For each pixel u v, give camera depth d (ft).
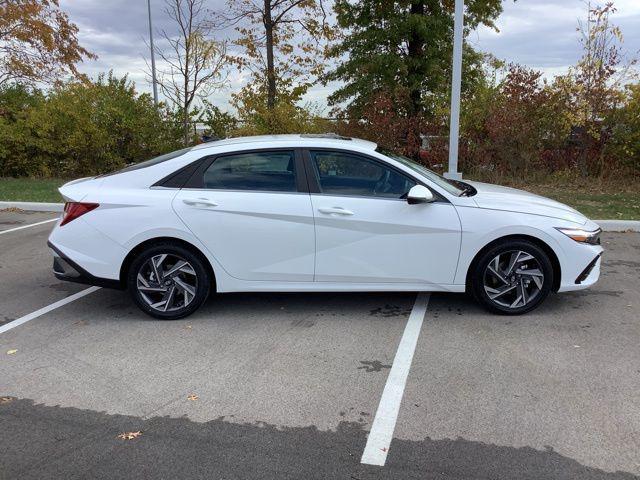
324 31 47.47
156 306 15.94
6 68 53.83
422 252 15.48
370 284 15.76
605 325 15.29
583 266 15.71
